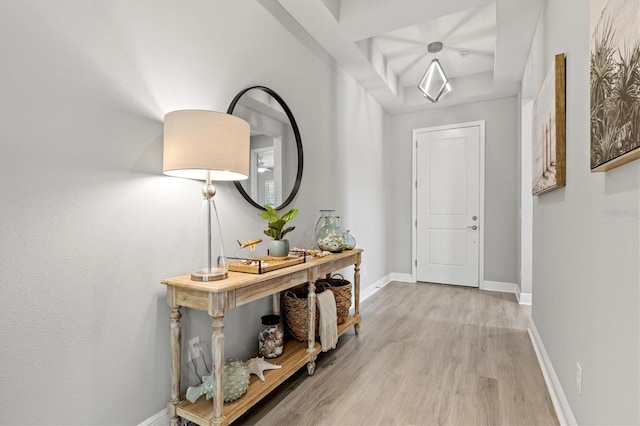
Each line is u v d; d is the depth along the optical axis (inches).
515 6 88.8
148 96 59.1
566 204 63.7
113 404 53.6
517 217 156.3
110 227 53.4
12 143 42.8
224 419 55.7
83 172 50.0
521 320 121.0
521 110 141.3
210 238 61.1
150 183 59.6
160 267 61.1
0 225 41.9
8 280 42.5
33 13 44.6
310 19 96.2
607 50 38.8
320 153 114.7
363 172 150.9
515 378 79.7
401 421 63.9
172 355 59.9
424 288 169.8
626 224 37.4
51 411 46.3
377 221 168.6
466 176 172.6
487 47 135.0
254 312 84.6
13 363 42.9
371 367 85.7
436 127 178.9
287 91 96.7
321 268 86.0
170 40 62.9
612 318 41.1
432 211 180.7
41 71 45.3
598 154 41.8
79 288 49.5
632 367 35.6
